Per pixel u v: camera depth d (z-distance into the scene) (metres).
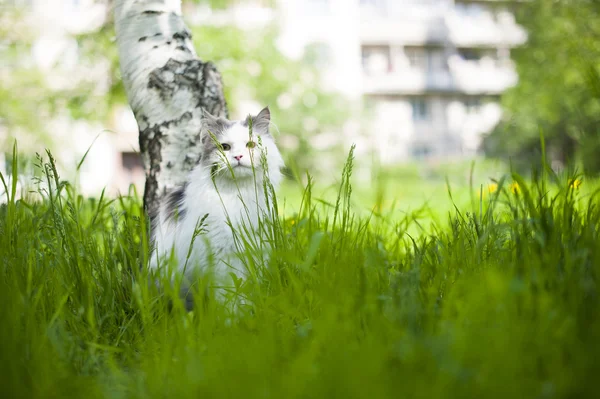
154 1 4.31
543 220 2.62
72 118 11.90
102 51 10.25
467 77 34.09
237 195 3.50
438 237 3.57
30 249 2.90
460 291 2.41
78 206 3.78
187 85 4.26
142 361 2.36
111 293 2.94
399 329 2.09
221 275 3.32
